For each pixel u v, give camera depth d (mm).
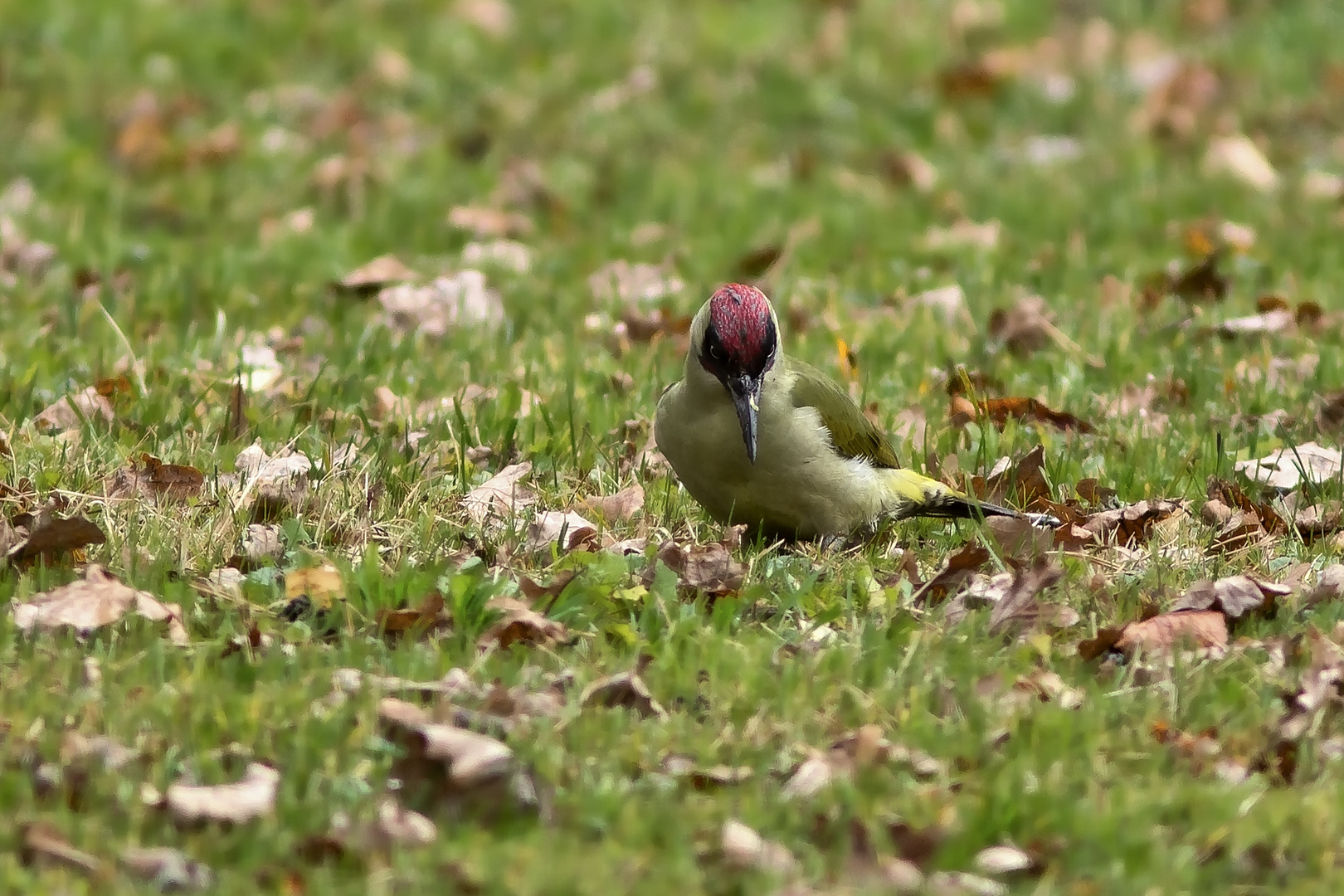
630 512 11406
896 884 7148
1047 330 15453
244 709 8125
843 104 24203
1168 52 26375
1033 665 9086
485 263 17984
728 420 10578
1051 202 20438
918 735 8211
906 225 19703
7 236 18312
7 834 7125
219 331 14922
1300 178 21500
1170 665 9148
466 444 12469
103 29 25766
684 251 18547
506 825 7547
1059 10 28109
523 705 8344
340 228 19219
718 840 7363
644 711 8492
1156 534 11016
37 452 11703
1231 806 7648
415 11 27297
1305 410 13547
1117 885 7148
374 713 8188
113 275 17078
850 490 10852
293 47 25891
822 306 16672
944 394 14180
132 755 7746
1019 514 11180
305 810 7395
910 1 28281
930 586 10078
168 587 9555
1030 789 7812
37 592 9594
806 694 8547
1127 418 13445
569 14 27484
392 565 10211
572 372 14000
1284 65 25656
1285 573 10461
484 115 23734
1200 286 16969
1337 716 8633
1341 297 16844
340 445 12492
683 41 26484
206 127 23031
